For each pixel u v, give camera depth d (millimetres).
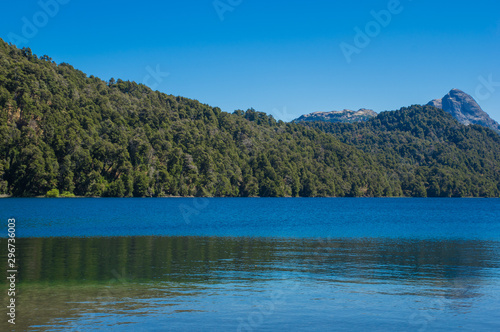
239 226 51000
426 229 50219
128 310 15188
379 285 19312
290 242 34656
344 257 26859
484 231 48031
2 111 129250
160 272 21328
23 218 56094
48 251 27734
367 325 14172
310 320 14562
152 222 54688
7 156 125812
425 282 19953
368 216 77188
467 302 16766
